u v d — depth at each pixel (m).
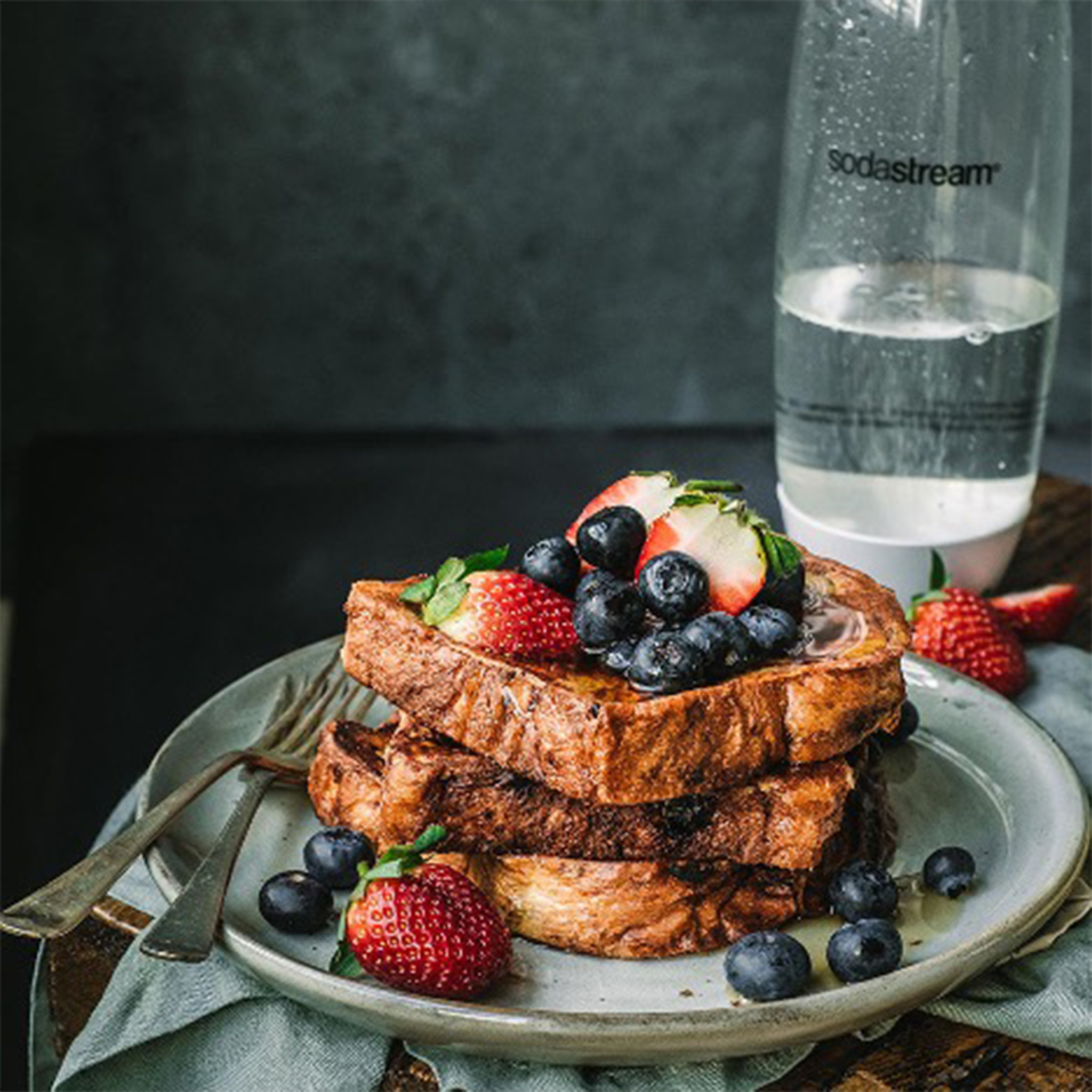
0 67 1.38
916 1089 0.76
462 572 0.79
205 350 1.48
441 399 1.51
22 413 1.49
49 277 1.45
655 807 0.78
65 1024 0.80
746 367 1.50
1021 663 0.92
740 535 0.79
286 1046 0.76
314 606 1.31
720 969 0.77
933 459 0.96
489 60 1.40
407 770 0.78
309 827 0.82
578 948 0.78
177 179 1.42
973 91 0.93
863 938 0.76
